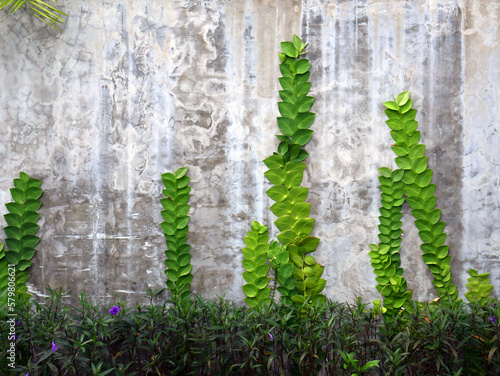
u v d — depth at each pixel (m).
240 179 3.51
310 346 3.00
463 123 3.48
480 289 3.46
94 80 3.51
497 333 2.92
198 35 3.49
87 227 3.52
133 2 3.50
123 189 3.52
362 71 3.49
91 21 3.50
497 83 3.47
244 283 3.53
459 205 3.49
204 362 3.04
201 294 3.52
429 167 3.49
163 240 3.53
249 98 3.51
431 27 3.47
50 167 3.52
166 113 3.51
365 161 3.51
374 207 3.50
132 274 3.52
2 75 3.50
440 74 3.47
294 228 3.49
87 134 3.51
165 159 3.51
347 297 3.50
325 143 3.50
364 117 3.49
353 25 3.48
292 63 3.46
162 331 3.17
